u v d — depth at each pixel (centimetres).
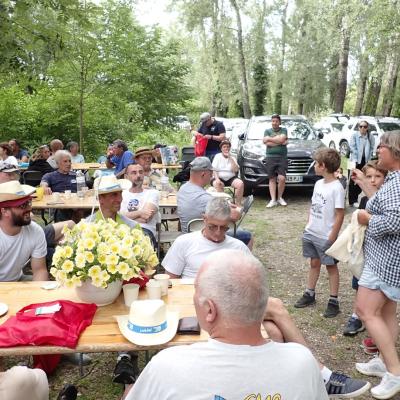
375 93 2619
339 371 344
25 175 774
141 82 1862
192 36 2845
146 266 288
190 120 2892
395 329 332
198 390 132
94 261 246
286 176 923
